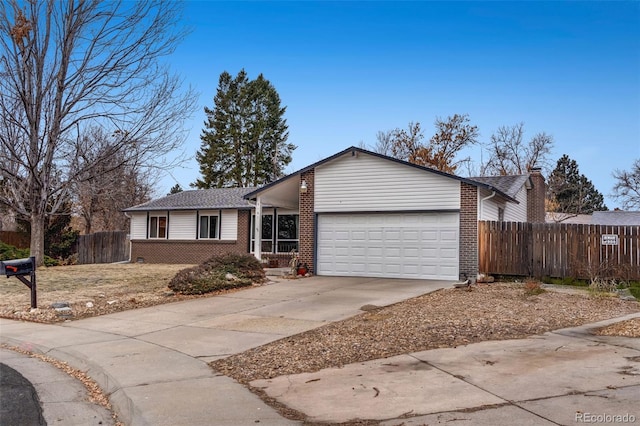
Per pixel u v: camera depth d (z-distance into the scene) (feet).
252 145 172.96
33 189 71.00
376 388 18.89
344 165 60.44
